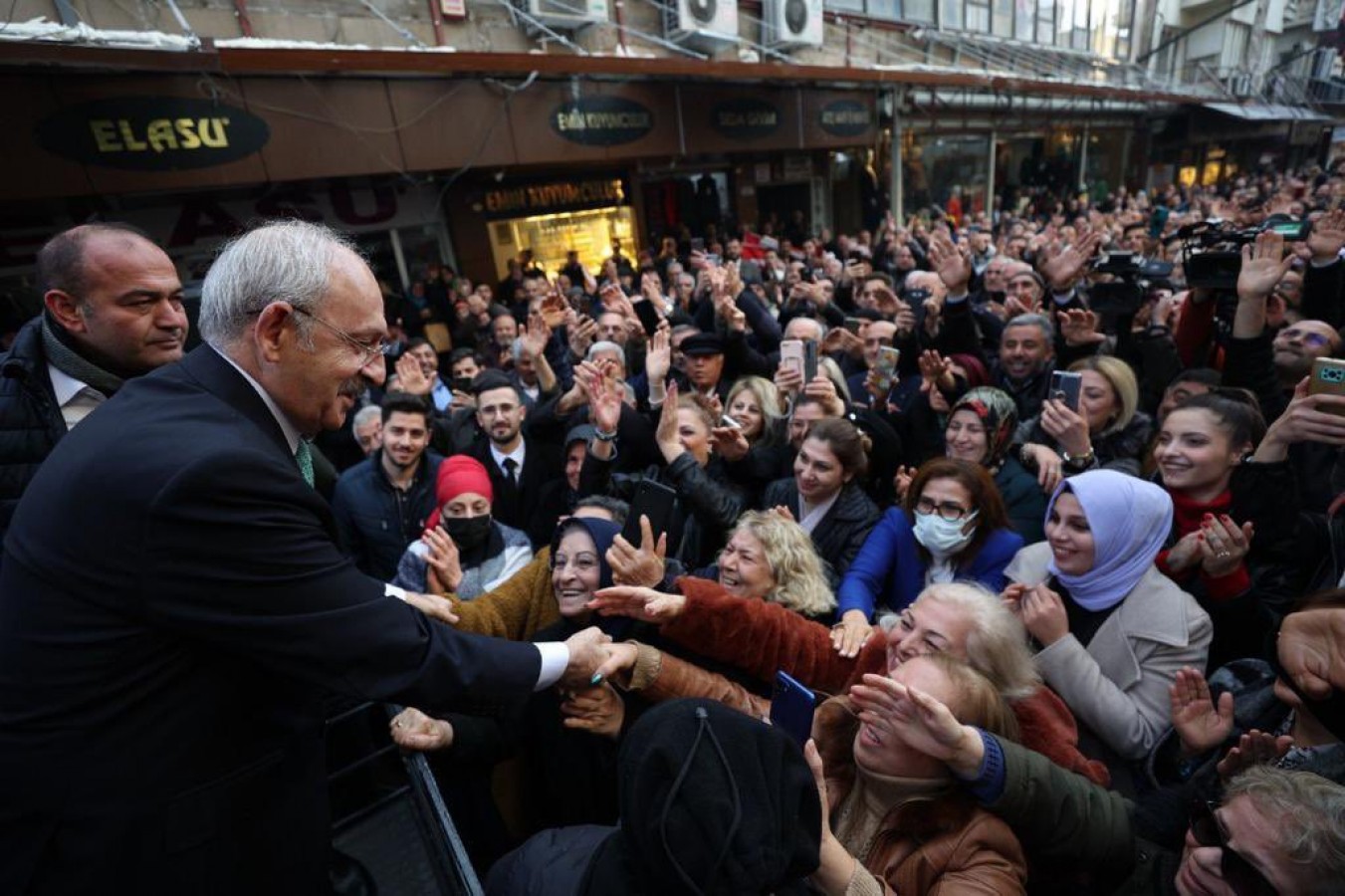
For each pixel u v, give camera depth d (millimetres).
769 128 10359
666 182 10656
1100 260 3514
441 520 2410
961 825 1149
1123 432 2795
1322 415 1801
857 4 11703
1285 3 27234
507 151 7488
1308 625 1267
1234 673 1658
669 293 7457
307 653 910
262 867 981
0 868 861
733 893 668
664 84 8852
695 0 8680
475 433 3674
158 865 890
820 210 13008
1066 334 3477
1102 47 18953
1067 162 18766
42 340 1533
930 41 13477
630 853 769
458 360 5039
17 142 4793
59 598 846
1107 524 1727
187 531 839
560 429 3527
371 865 1259
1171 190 16266
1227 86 23203
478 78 7133
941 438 3373
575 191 9477
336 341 991
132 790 866
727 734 780
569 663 1238
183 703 890
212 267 1005
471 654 1054
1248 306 2629
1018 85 12367
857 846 1249
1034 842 1179
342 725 1702
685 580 1640
